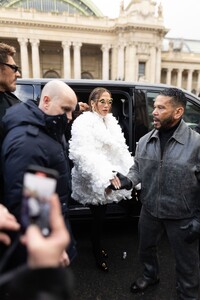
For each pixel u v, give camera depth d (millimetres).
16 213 1158
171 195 1776
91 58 43438
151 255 2148
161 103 1695
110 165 2002
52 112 1338
